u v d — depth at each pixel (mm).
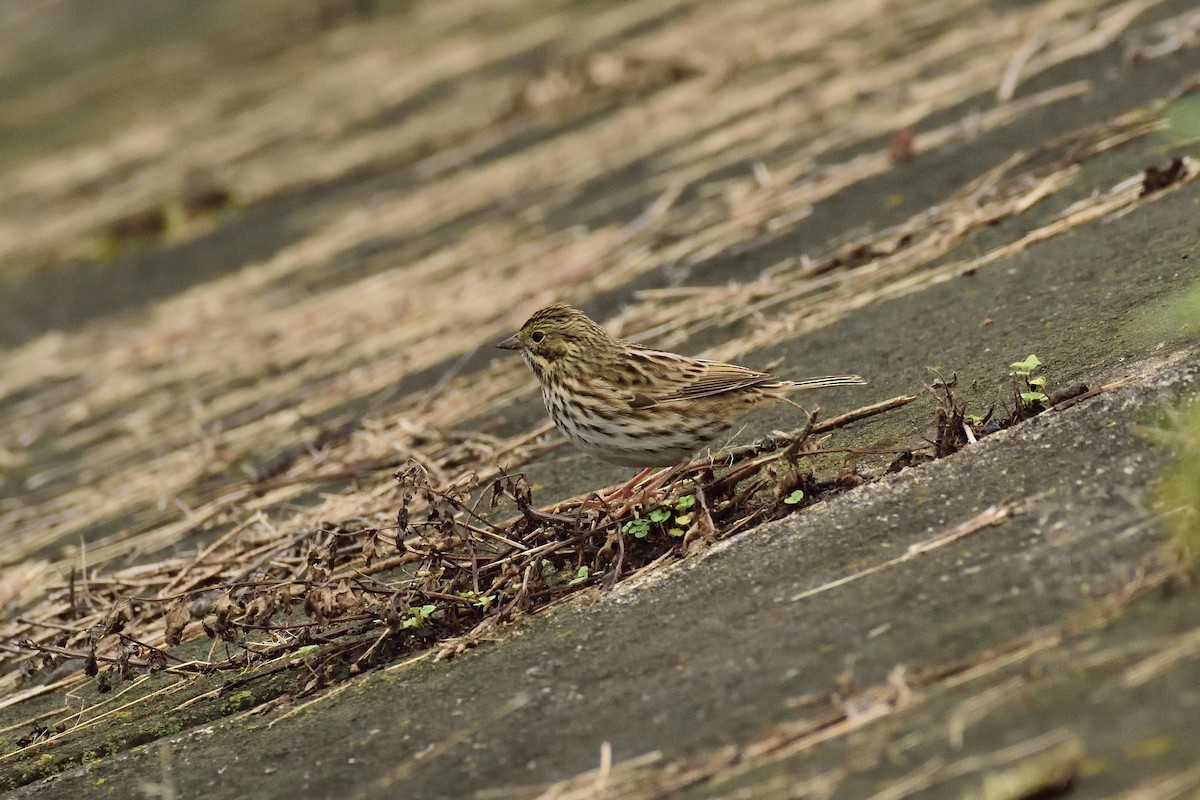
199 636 10203
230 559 11250
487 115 23234
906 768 6234
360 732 7992
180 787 7992
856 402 10578
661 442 10320
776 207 15570
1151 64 15477
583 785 6848
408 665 8633
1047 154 14047
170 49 33438
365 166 23016
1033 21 18734
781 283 13555
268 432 14531
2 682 10492
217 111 28562
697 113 20172
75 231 23703
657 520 9219
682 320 13602
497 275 16688
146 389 17016
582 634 8289
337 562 10641
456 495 9562
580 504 10359
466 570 9219
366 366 15453
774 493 9102
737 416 10320
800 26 22547
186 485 13750
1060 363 9812
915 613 7297
